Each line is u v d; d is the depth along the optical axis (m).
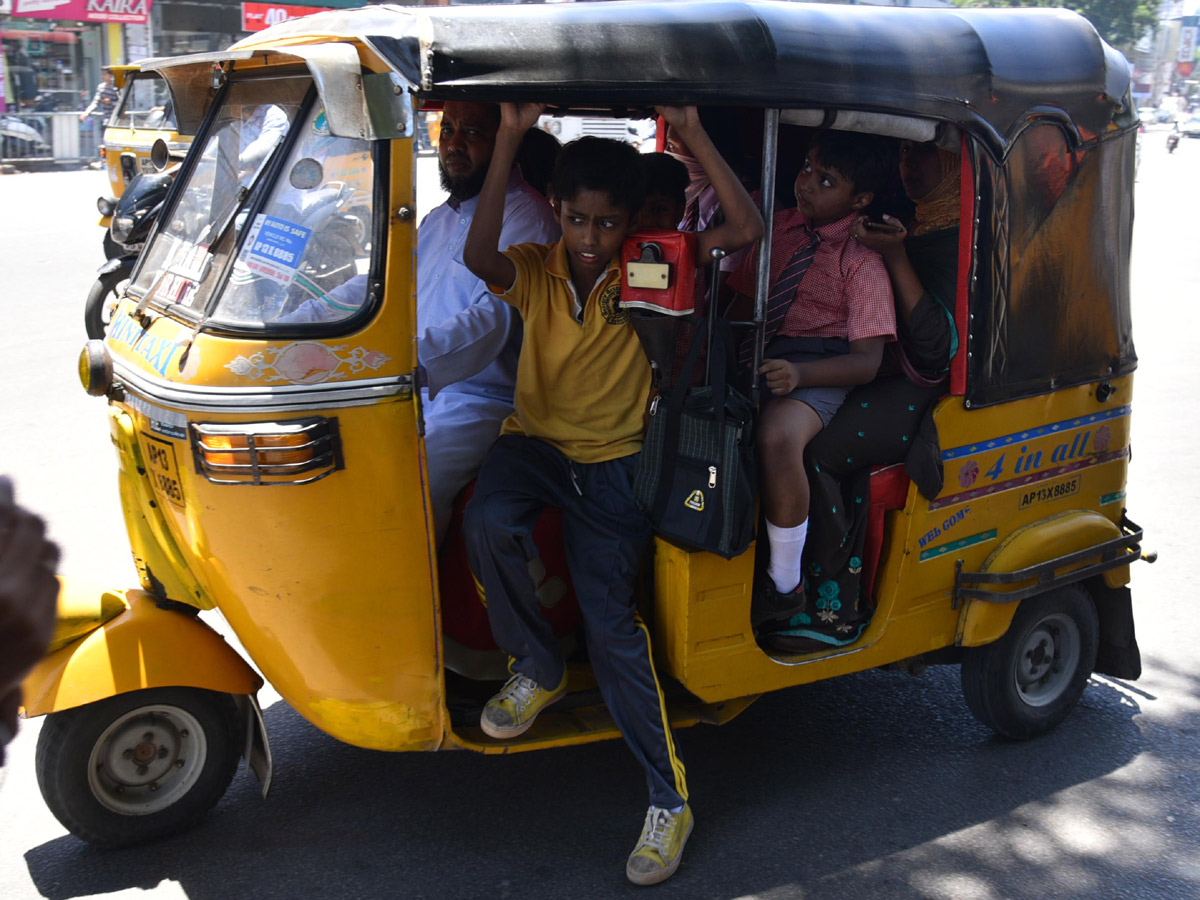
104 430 6.07
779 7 2.72
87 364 2.64
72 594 2.74
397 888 2.75
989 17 3.10
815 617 3.11
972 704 3.48
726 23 2.59
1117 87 3.26
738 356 3.11
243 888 2.73
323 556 2.44
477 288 3.09
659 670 2.94
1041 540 3.33
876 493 3.06
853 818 3.11
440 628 2.60
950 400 3.07
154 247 2.93
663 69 2.48
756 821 3.08
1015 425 3.24
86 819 2.75
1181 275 12.18
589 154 2.57
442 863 2.85
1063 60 3.13
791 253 3.05
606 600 2.72
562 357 2.73
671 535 2.72
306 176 2.48
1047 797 3.24
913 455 3.02
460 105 3.12
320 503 2.40
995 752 3.49
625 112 3.88
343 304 2.39
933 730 3.62
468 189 3.21
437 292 3.20
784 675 3.01
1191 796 3.27
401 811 3.07
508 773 3.26
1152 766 3.43
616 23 2.49
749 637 2.92
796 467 2.85
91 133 19.41
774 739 3.52
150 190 4.05
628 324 2.74
